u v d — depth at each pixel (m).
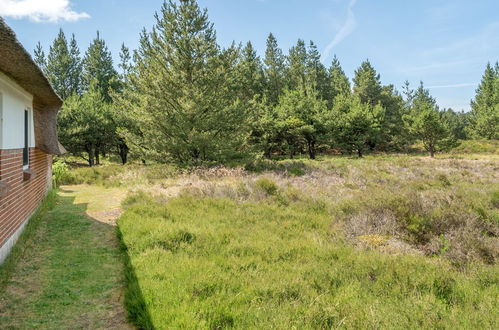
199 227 7.05
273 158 37.59
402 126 47.44
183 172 16.44
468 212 7.27
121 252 5.70
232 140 19.03
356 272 4.70
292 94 41.97
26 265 5.15
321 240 6.39
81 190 13.42
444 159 31.17
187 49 17.48
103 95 43.22
